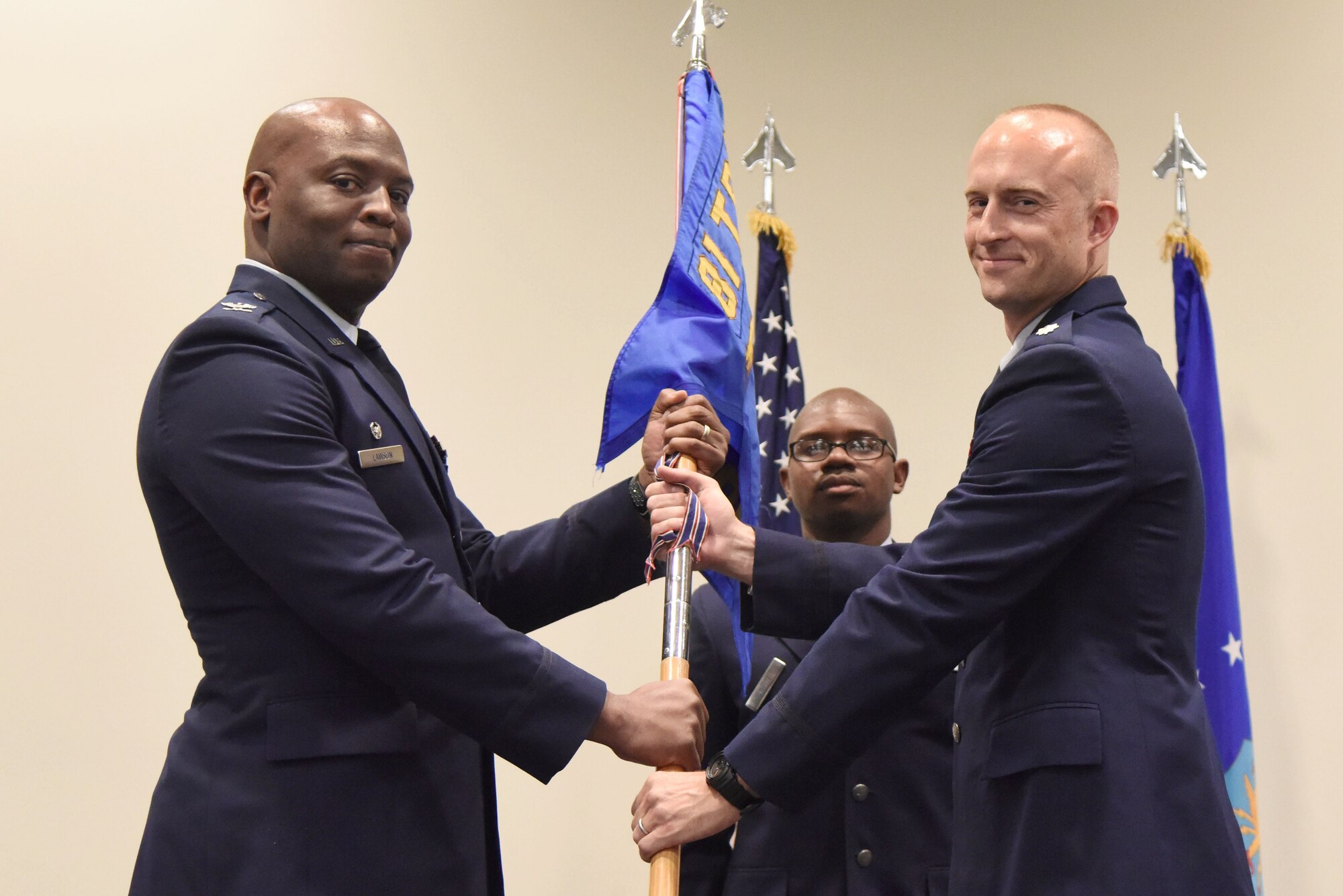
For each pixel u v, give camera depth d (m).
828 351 5.20
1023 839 2.22
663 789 2.40
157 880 2.14
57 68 4.62
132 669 4.32
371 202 2.43
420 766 2.24
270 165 2.45
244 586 2.24
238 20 4.81
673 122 5.27
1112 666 2.26
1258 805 4.59
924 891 3.11
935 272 5.25
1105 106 5.27
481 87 5.04
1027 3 5.39
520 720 2.22
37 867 4.12
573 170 5.10
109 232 4.54
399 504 2.35
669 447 2.77
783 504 4.41
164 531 2.29
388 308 4.75
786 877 3.17
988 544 2.32
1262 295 4.94
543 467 4.84
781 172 5.33
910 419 5.15
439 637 2.18
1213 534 4.32
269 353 2.25
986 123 5.34
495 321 4.88
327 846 2.13
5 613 4.23
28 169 4.52
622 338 5.04
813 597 2.66
